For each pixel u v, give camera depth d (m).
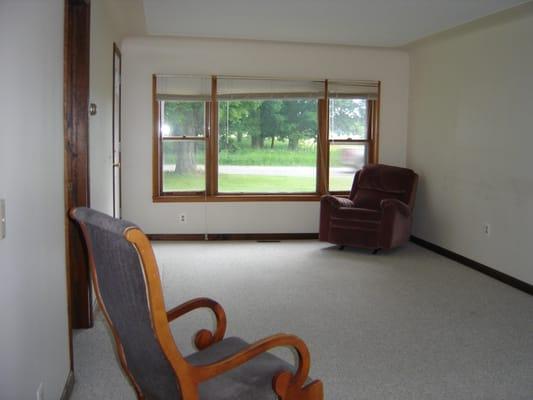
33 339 1.71
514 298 3.86
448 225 5.25
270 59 5.79
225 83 5.74
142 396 1.71
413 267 4.79
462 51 4.98
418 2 3.77
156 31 5.01
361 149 6.11
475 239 4.77
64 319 2.25
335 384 2.45
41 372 1.83
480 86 4.70
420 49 5.78
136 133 5.68
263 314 3.42
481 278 4.44
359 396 2.34
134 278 1.28
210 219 5.89
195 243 5.72
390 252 5.41
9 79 1.46
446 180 5.29
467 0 3.69
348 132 6.07
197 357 1.76
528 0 3.65
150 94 5.66
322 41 5.33
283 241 5.89
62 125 2.22
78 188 3.06
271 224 5.98
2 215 1.38
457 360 2.73
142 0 3.83
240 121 5.89
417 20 4.34
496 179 4.46
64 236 2.26
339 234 5.32
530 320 3.37
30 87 1.69
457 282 4.29
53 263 2.04
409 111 6.07
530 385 2.46
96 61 3.52
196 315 3.39
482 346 2.92
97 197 3.60
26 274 1.63
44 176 1.89
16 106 1.53
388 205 5.12
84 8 3.02
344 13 4.12
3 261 1.40
